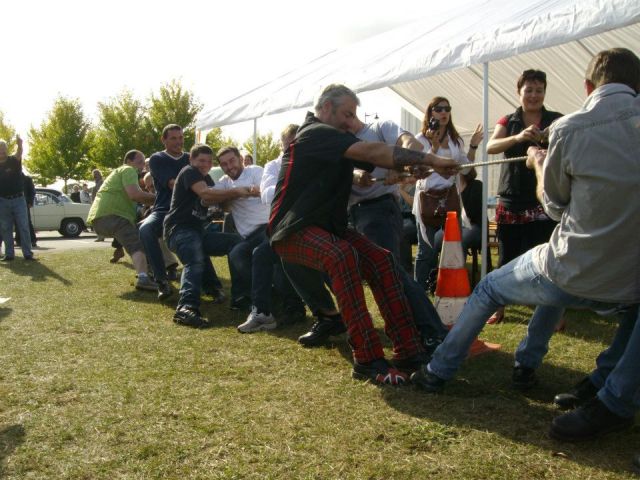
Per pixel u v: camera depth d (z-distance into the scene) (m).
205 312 5.08
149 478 2.18
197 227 5.07
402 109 10.67
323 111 3.39
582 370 3.32
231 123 8.59
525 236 4.20
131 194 6.04
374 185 3.91
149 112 28.55
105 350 3.84
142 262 6.12
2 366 3.51
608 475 2.16
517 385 3.01
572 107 8.84
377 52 6.59
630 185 2.20
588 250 2.30
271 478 2.17
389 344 4.00
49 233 20.42
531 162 2.74
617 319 4.41
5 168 8.67
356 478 2.16
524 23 4.36
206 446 2.43
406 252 6.18
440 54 5.02
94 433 2.57
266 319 4.36
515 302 2.69
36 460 2.33
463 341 2.86
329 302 3.86
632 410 2.34
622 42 6.57
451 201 4.84
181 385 3.15
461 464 2.24
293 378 3.25
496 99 9.30
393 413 2.73
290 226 3.23
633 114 2.24
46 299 5.63
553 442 2.43
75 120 30.66
